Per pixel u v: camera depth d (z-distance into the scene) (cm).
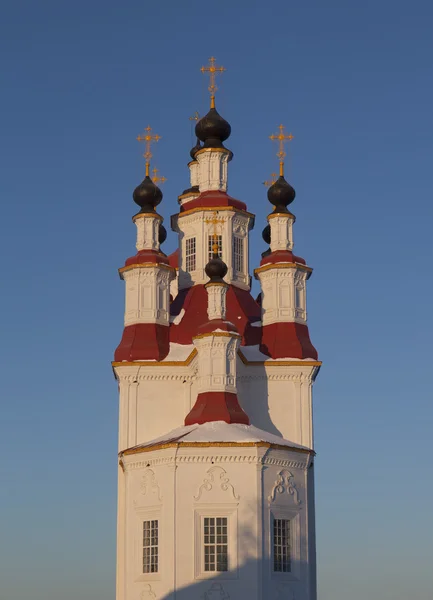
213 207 8981
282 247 8825
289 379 8419
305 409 8362
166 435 7894
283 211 8906
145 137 9188
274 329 8556
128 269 8612
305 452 7638
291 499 7481
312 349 8531
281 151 9131
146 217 8781
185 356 8356
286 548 7400
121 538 8050
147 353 8344
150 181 8925
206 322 8394
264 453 7344
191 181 10144
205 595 7106
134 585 7394
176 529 7225
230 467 7319
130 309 8562
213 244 8744
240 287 8981
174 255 9944
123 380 8319
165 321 8562
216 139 9319
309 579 7500
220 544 7225
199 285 8838
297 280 8719
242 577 7131
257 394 8375
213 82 9419
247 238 9169
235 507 7250
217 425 7575
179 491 7281
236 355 7988
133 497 7581
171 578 7144
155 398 8281
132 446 8181
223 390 7756
